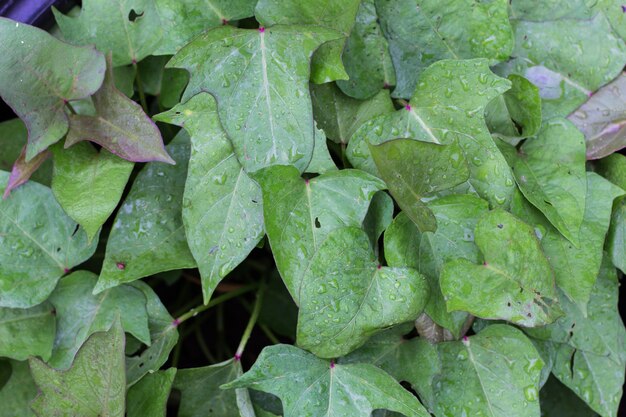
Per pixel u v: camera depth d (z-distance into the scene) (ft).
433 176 2.56
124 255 2.68
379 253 2.78
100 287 2.66
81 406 2.60
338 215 2.58
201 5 2.73
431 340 2.73
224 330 3.28
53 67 2.61
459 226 2.64
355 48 2.76
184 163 2.75
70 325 2.76
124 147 2.63
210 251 2.61
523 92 2.72
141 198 2.72
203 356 3.26
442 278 2.59
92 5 2.79
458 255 2.64
